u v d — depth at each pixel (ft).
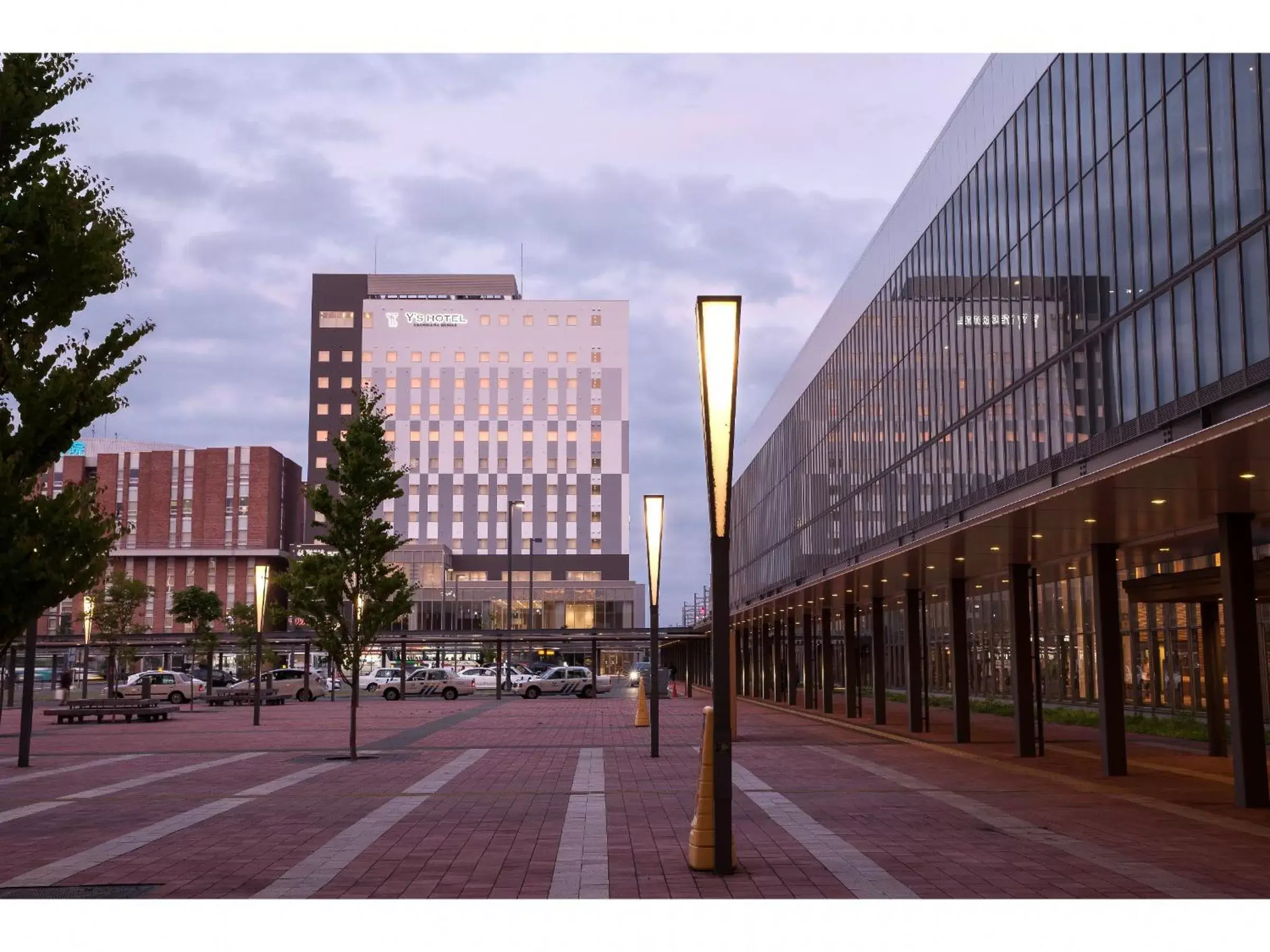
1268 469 46.42
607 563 460.55
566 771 70.90
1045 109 106.22
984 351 122.93
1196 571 70.28
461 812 51.78
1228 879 35.24
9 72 35.45
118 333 36.45
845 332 191.42
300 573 84.07
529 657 378.94
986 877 35.63
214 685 219.20
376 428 87.71
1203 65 78.38
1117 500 53.93
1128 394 89.86
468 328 472.03
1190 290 80.38
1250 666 53.11
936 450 140.05
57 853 41.81
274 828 47.50
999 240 118.62
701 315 37.70
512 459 465.47
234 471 394.52
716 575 37.24
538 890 34.19
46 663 313.73
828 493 203.92
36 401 33.60
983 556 81.92
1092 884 34.50
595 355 472.03
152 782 67.15
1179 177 81.87
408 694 210.38
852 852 40.42
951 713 143.02
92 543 34.47
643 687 116.67
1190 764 73.15
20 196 35.01
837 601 132.26
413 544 414.41
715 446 37.27
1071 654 132.57
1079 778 65.67
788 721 128.16
